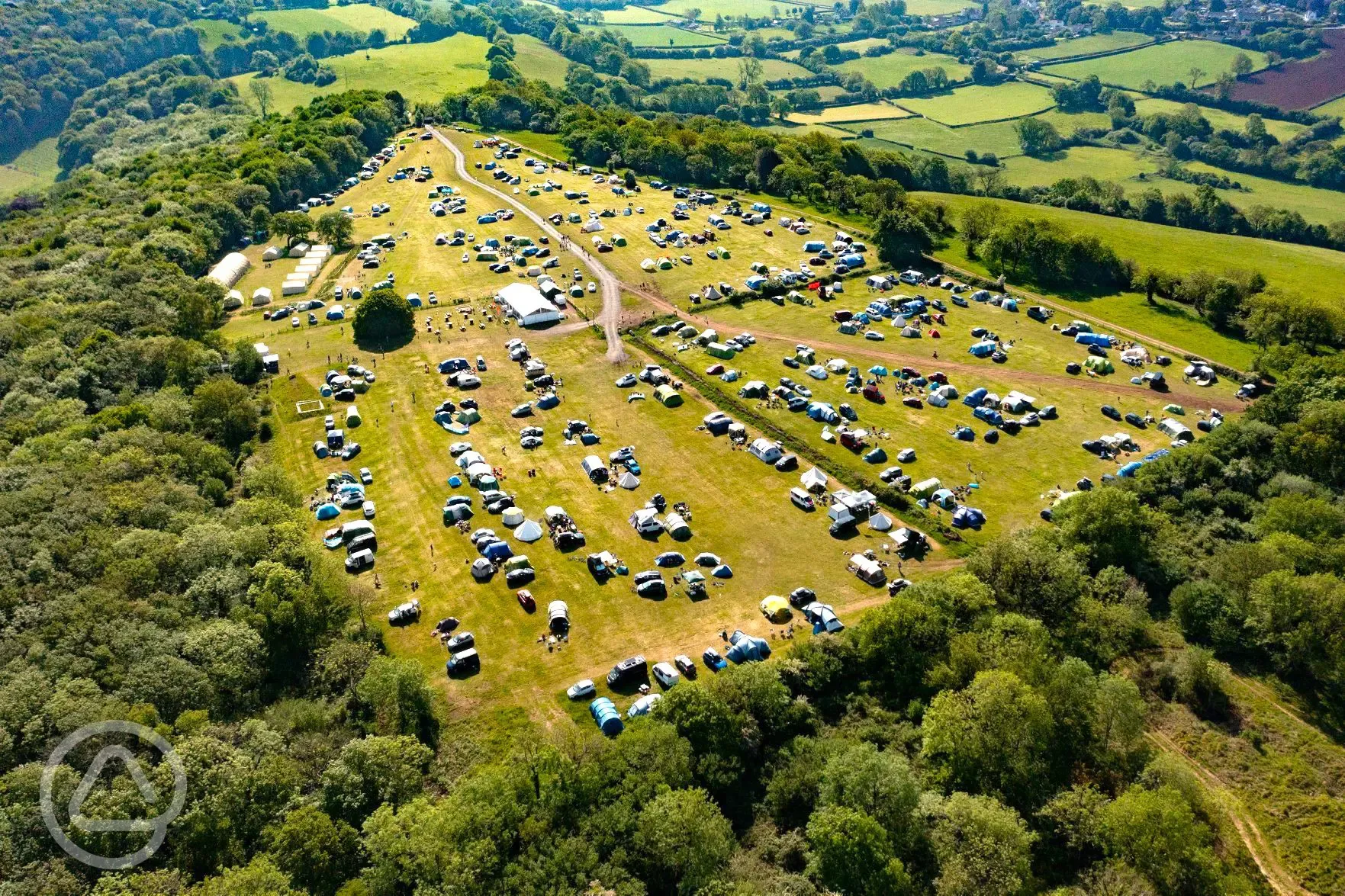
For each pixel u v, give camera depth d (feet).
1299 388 347.15
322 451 352.08
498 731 227.61
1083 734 220.23
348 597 266.57
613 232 600.39
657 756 202.28
